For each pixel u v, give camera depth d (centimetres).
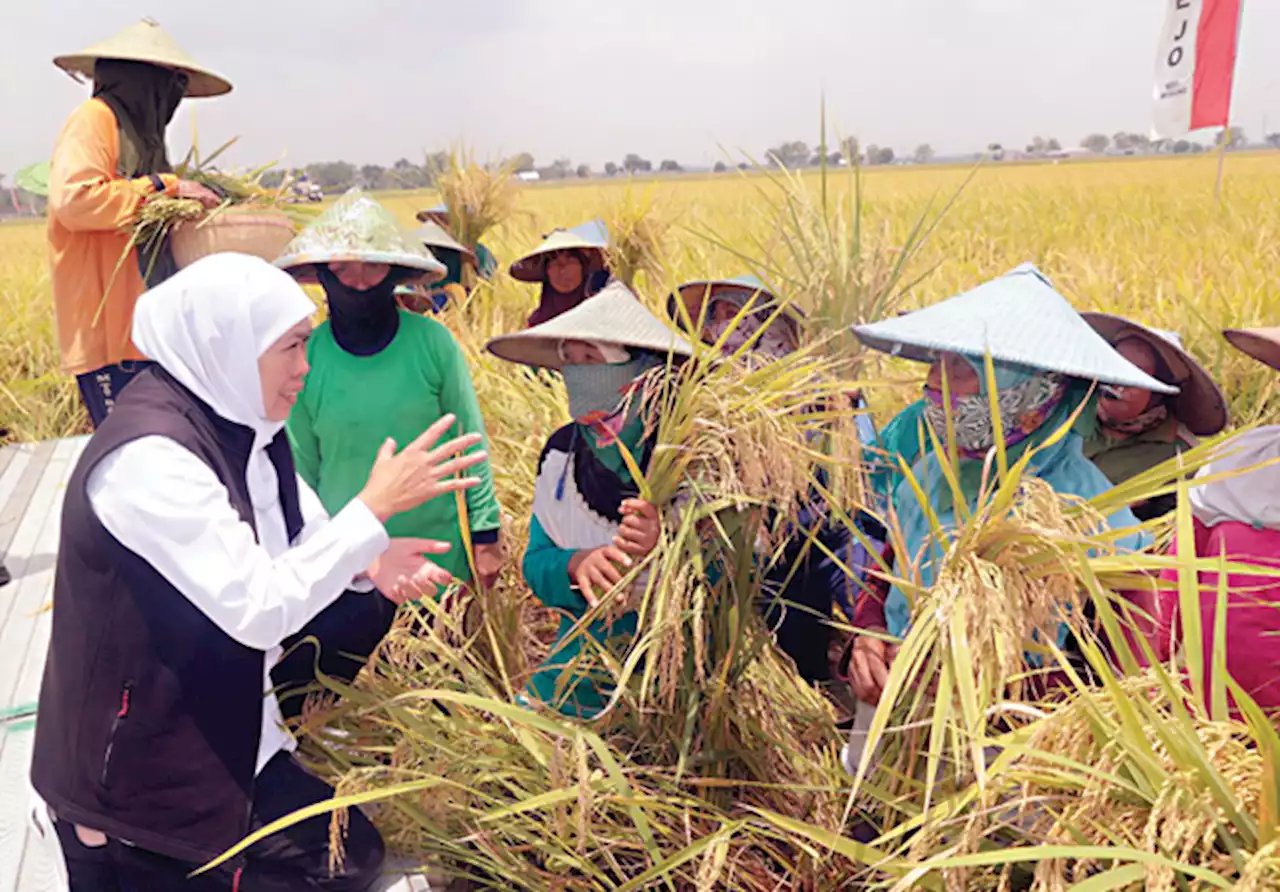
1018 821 197
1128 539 227
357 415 333
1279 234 1236
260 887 240
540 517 292
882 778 242
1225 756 175
